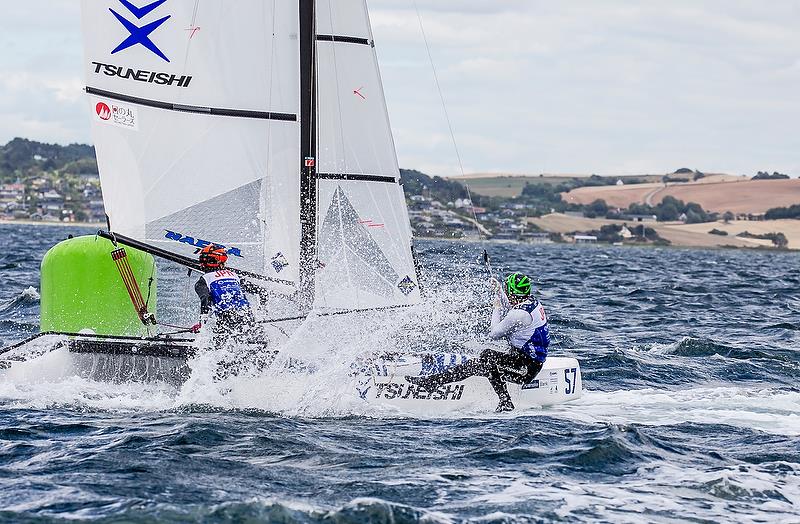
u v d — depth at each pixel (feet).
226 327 129.90
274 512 88.38
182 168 135.85
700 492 99.45
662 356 192.13
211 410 128.57
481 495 96.58
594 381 162.91
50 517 86.12
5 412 123.34
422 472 103.71
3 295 278.05
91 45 134.10
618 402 143.43
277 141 136.77
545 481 101.76
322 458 107.55
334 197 138.72
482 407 135.64
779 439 121.39
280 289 136.87
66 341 133.69
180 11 134.31
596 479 103.09
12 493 92.58
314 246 137.59
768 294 403.54
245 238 137.08
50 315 142.31
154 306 144.05
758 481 102.12
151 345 131.34
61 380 132.46
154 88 134.72
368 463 106.42
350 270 138.82
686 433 124.16
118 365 132.05
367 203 140.15
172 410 127.95
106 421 120.47
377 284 140.15
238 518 86.99
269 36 135.85
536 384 139.64
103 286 140.46
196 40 134.62
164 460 104.01
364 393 132.26
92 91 134.92
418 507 92.48
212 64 135.03
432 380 133.69
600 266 650.43
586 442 116.37
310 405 130.72
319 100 138.31
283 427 120.67
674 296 363.35
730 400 145.89
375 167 140.46
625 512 93.04
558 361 144.77
